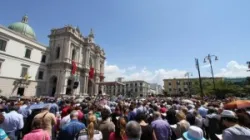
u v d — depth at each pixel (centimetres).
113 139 452
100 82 7375
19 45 4116
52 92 5072
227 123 440
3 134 459
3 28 3709
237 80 9875
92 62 6938
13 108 943
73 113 594
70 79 5219
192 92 8269
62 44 5203
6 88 3744
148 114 907
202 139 443
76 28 5834
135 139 340
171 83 11725
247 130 374
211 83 6688
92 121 544
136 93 13012
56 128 855
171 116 812
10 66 3862
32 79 4475
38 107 861
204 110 992
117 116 717
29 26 5859
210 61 3291
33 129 418
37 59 4703
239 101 870
